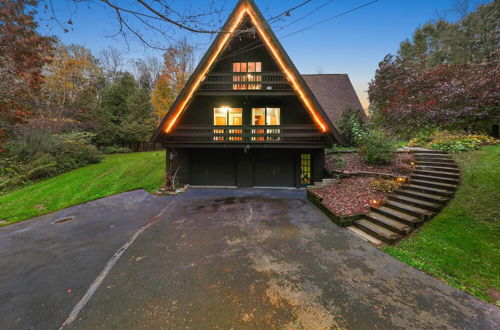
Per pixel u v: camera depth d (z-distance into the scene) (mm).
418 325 2576
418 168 8117
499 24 6598
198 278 3645
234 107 10453
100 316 2826
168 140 10117
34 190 9734
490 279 3379
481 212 5016
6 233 5723
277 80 9828
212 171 11469
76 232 5727
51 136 13266
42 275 3822
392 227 5152
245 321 2697
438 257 4086
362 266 3939
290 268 3902
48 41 8773
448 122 5590
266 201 8586
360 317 2723
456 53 10977
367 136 10359
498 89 4371
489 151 7887
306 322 2660
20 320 2793
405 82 7359
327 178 10266
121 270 3934
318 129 9820
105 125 20578
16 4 7074
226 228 5871
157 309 2938
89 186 10273
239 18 8945
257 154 11219
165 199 8875
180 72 24391
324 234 5426
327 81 19266
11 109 10602
